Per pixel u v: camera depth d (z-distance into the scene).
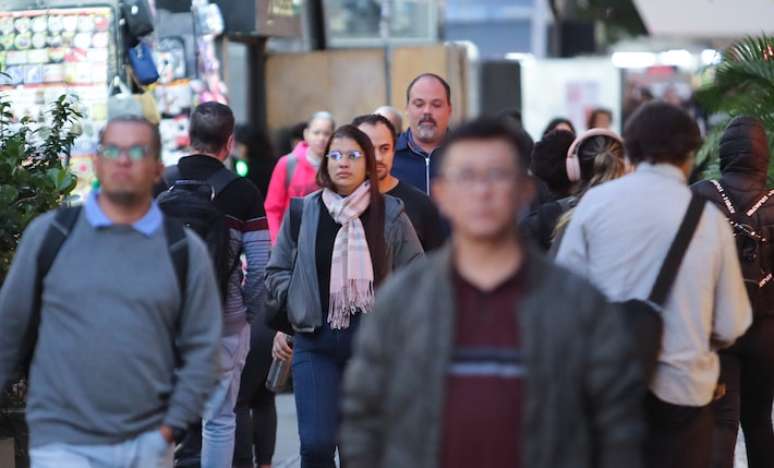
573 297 10.98
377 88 42.12
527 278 11.02
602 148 18.77
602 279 15.01
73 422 14.01
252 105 41.94
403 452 10.96
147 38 29.03
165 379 14.30
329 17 47.91
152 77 28.95
